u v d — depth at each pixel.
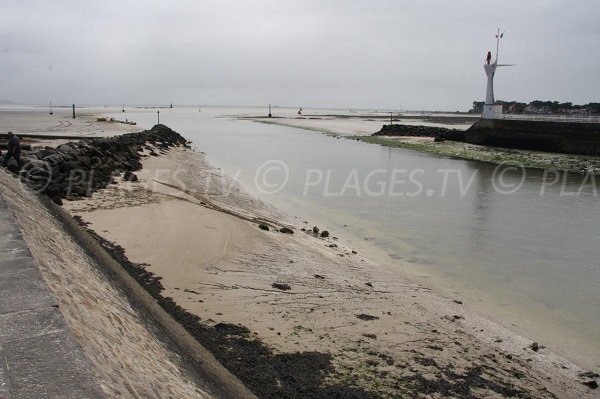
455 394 5.88
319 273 9.95
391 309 8.32
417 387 5.95
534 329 8.00
